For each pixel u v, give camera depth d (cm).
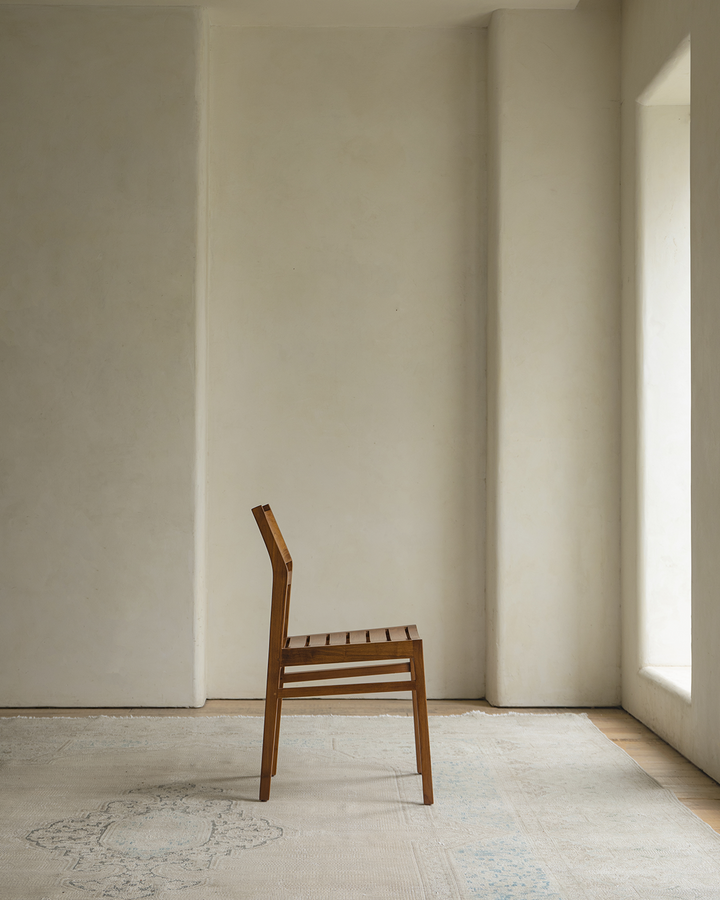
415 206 344
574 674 325
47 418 324
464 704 330
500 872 174
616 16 332
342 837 192
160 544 323
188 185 326
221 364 340
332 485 340
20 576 322
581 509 328
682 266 312
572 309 330
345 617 339
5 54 326
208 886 167
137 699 322
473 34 346
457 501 341
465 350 343
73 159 326
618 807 213
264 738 218
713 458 240
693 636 254
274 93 343
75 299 325
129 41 327
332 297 342
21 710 318
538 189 330
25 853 183
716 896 164
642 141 314
